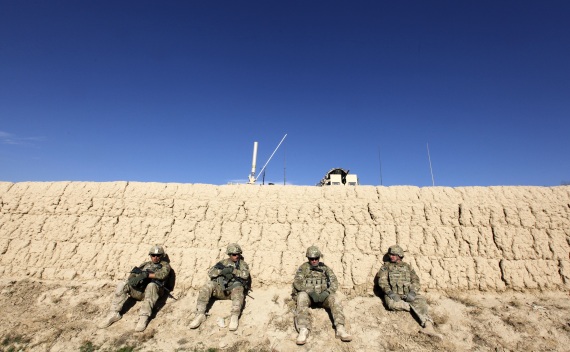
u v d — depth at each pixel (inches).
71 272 233.9
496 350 168.9
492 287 215.6
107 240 244.1
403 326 187.9
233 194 256.4
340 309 187.0
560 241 223.3
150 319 197.3
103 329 188.1
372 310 201.8
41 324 191.5
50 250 242.4
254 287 226.1
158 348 172.7
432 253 227.0
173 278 227.1
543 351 166.9
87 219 250.8
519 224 229.1
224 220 247.0
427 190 249.3
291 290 223.0
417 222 236.4
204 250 235.8
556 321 187.8
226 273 207.2
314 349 171.5
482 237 227.5
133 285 200.2
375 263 227.1
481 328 184.7
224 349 172.2
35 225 251.4
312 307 205.2
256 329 188.5
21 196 263.0
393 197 246.2
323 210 246.4
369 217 241.1
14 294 218.1
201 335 183.8
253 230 242.2
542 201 234.7
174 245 239.5
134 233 244.5
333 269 227.8
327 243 236.1
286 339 179.6
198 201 253.1
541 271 217.5
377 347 172.1
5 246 245.3
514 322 187.2
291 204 249.9
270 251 235.3
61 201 258.4
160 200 253.9
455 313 197.8
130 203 254.2
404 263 209.2
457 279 218.5
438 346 171.6
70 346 174.4
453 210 236.8
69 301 212.8
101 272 233.9
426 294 216.1
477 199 239.8
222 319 194.4
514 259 221.0
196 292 222.5
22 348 173.8
